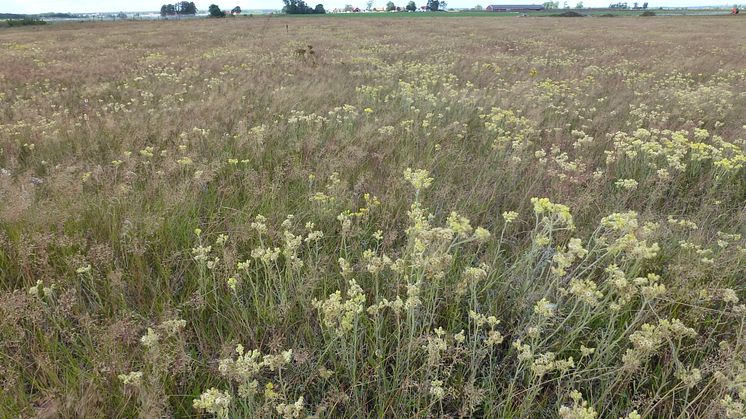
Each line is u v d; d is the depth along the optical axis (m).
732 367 2.17
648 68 13.21
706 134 5.62
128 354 2.48
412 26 37.03
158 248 3.55
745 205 4.46
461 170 5.19
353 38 24.03
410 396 2.40
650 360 2.64
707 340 2.57
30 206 3.67
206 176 4.36
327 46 19.39
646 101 8.44
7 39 24.38
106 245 3.22
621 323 2.82
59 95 8.98
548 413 2.36
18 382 2.30
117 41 22.53
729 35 25.08
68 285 3.00
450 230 2.59
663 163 5.32
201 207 4.27
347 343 2.65
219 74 11.58
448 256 2.54
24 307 2.61
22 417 2.08
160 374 2.27
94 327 2.57
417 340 2.38
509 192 4.68
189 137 5.84
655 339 2.24
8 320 2.52
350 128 6.55
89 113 7.86
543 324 2.51
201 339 2.71
